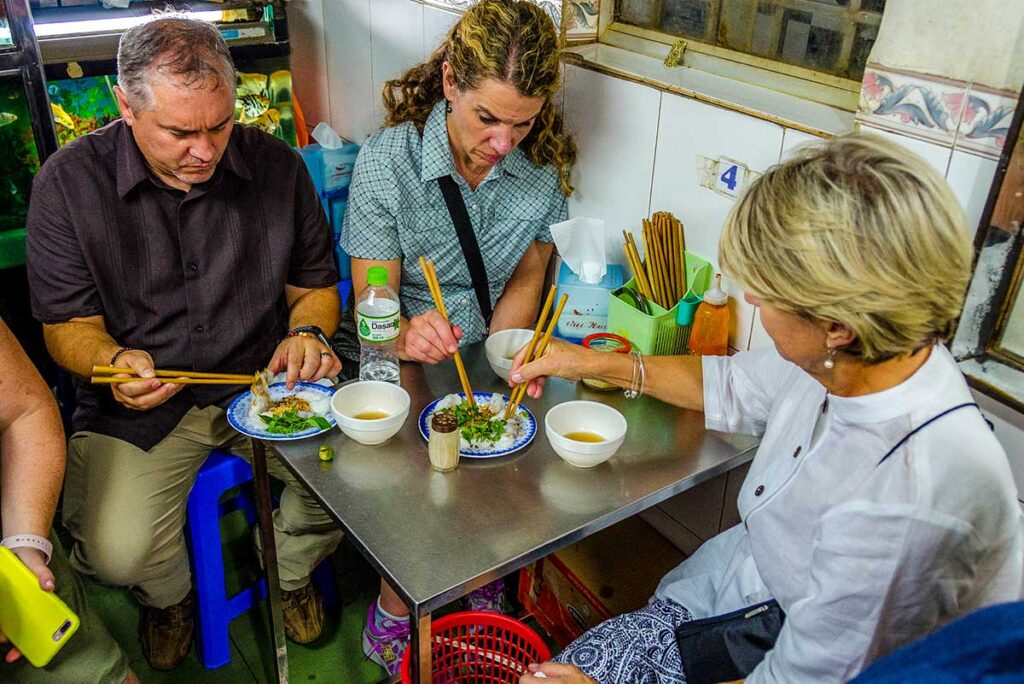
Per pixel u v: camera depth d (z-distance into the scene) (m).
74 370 1.68
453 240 1.90
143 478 1.75
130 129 1.65
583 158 1.97
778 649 1.13
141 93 1.47
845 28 1.56
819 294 0.90
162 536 1.77
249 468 1.86
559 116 1.96
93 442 1.77
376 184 1.81
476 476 1.40
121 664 1.50
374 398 1.54
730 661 1.29
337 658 1.99
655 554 1.90
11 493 1.36
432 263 1.94
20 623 1.21
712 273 1.72
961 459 0.97
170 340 1.79
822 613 1.05
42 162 2.12
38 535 1.33
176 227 1.72
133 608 2.12
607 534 1.95
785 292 0.92
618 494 1.36
